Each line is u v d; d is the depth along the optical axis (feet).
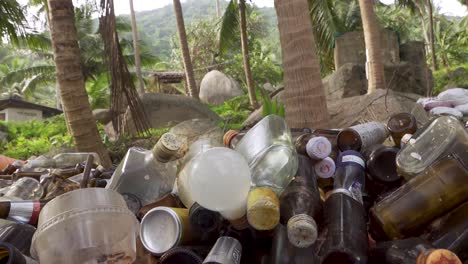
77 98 18.17
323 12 36.58
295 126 14.53
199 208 4.05
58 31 18.24
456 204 4.13
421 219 4.18
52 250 3.80
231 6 50.52
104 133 40.63
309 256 3.87
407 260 3.71
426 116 11.14
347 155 5.21
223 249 3.84
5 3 33.30
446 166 4.24
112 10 17.19
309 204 4.29
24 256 3.81
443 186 4.16
